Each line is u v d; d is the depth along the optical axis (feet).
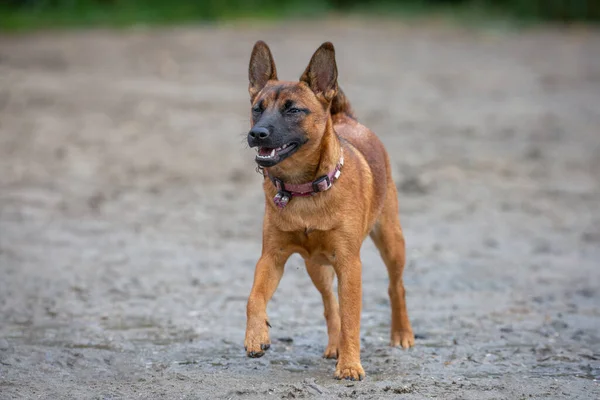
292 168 23.95
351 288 24.40
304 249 24.73
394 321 28.35
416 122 72.28
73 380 23.90
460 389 23.26
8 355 25.77
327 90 24.43
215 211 46.50
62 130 64.95
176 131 66.39
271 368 25.44
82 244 39.75
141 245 39.99
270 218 24.53
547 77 96.73
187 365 25.58
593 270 37.81
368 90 86.79
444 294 34.24
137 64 96.58
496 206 48.75
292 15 153.07
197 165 56.59
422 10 167.32
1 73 87.15
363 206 24.99
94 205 46.80
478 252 40.22
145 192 49.96
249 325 23.48
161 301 32.40
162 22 133.59
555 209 48.42
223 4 142.82
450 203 49.01
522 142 65.62
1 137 62.08
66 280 34.42
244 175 54.44
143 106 75.00
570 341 28.48
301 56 101.35
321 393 22.71
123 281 34.63
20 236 40.55
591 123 73.36
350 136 27.48
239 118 71.51
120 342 27.66
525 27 147.13
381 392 22.86
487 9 165.17
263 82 26.37
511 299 33.60
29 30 118.11
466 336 29.09
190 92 81.92
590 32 140.46
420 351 27.45
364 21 150.41
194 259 38.11
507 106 80.64
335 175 24.04
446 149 62.80
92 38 114.32
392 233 28.04
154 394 22.66
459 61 107.65
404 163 58.18
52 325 29.25
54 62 95.09
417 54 112.57
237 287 34.37
